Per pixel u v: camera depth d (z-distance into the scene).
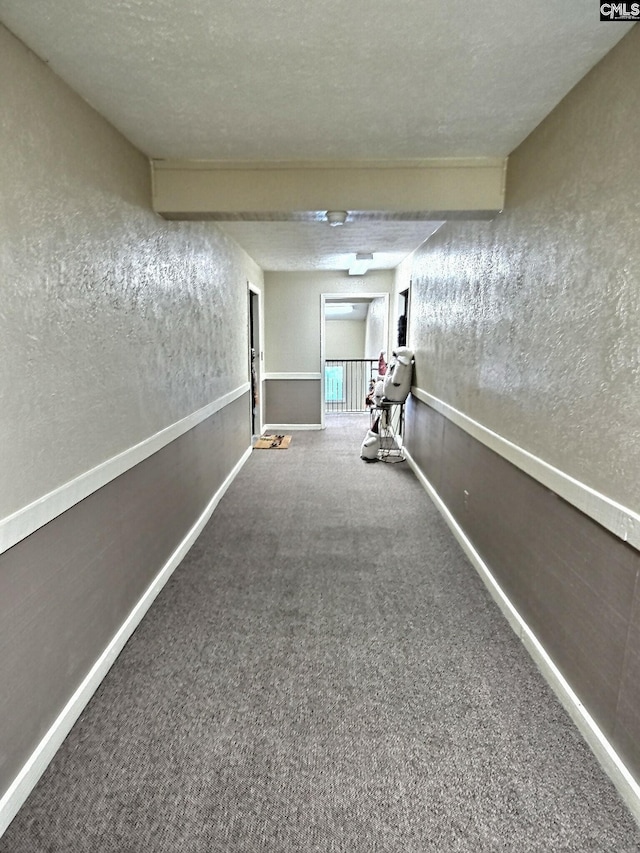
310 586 2.70
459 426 3.27
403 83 1.72
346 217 2.63
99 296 1.93
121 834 1.36
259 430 6.68
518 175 2.30
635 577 1.41
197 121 2.01
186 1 1.26
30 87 1.46
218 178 2.52
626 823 1.39
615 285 1.49
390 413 6.24
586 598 1.67
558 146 1.87
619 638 1.49
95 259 1.89
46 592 1.57
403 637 2.24
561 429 1.84
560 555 1.86
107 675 1.98
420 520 3.69
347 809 1.43
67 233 1.68
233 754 1.62
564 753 1.62
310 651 2.14
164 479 2.71
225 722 1.75
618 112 1.47
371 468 5.17
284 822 1.39
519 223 2.28
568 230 1.79
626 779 1.45
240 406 5.12
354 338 10.79
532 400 2.11
